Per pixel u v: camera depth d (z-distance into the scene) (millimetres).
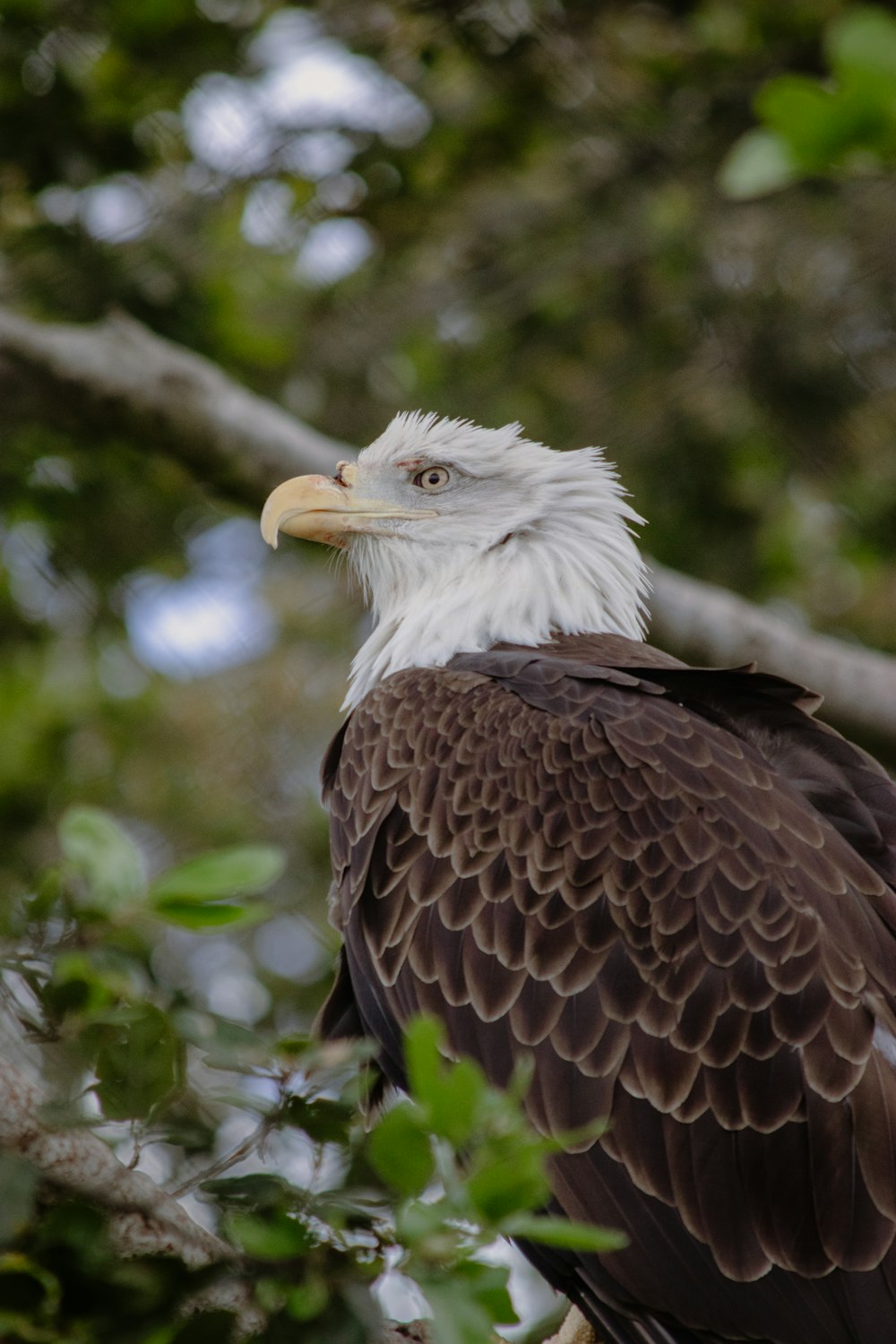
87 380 14531
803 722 9344
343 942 9539
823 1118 7793
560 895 8492
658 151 16891
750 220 16969
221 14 15148
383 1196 7074
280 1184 7016
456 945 8695
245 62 15352
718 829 8391
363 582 11711
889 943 8219
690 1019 8094
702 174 16891
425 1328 7852
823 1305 7758
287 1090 7176
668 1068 8094
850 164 10109
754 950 8086
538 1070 8344
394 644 11055
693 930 8195
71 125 14758
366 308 17047
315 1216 6996
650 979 8211
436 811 9000
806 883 8234
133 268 15305
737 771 8727
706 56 16516
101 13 14641
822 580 19156
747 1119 7922
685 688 9602
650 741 8789
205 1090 7359
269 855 7859
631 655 10469
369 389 16984
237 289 16016
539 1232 6516
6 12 14477
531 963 8453
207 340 15922
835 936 8094
